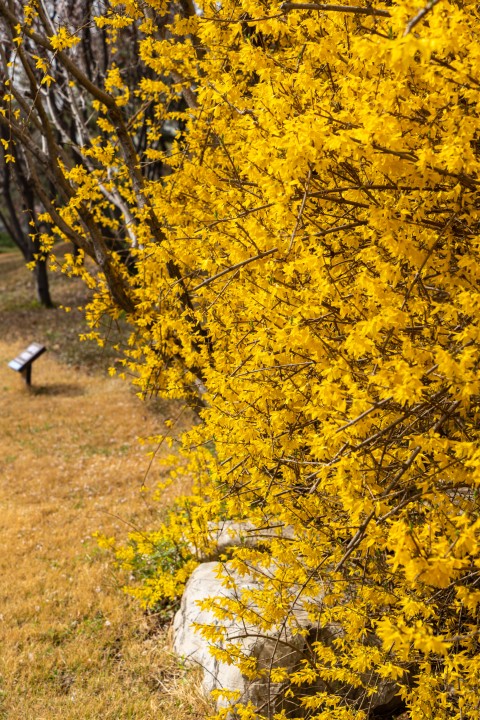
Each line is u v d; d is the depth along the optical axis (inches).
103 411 406.3
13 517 266.1
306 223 89.0
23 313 706.2
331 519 108.0
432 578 65.7
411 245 75.4
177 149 141.7
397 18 58.2
